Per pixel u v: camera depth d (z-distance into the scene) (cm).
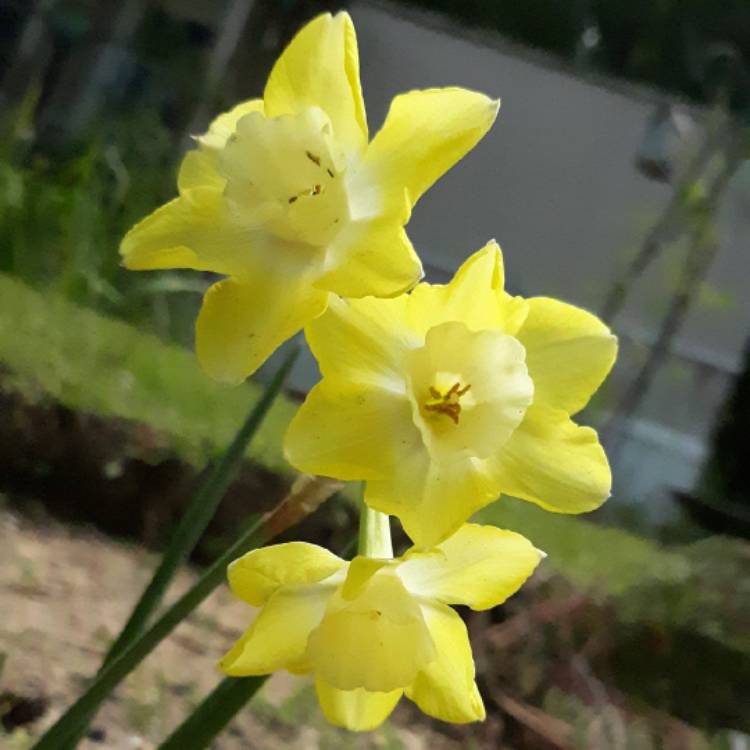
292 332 22
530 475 22
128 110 144
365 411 22
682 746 68
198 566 80
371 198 22
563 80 148
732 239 141
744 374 140
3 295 107
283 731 56
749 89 139
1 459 79
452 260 149
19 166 131
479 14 150
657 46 147
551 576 78
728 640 76
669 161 136
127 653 23
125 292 125
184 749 25
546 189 148
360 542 24
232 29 149
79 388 83
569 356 23
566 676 71
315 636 23
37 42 146
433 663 25
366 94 151
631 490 141
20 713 46
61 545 73
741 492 136
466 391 23
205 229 23
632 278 133
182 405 90
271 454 84
